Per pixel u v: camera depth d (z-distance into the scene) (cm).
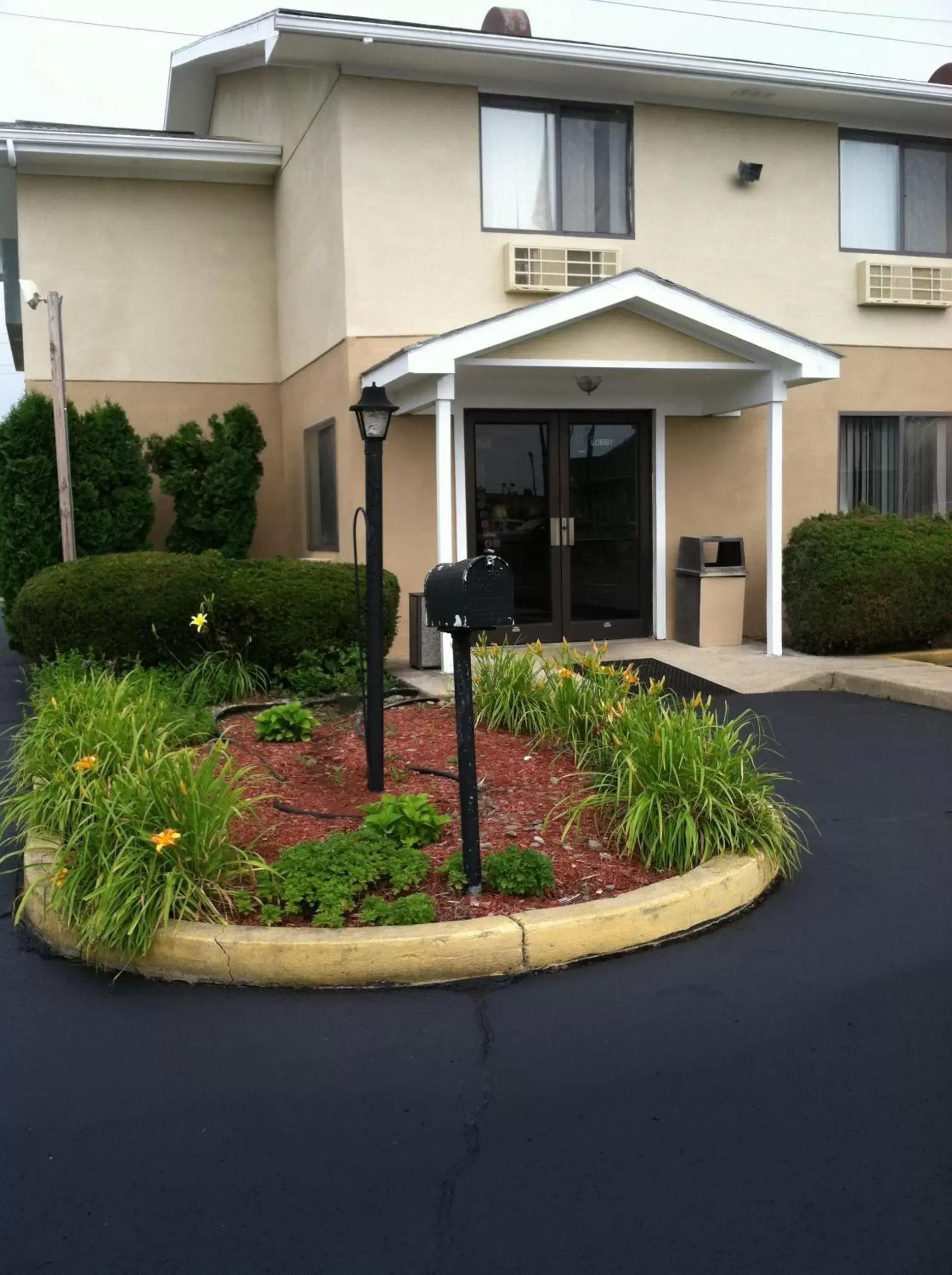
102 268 1237
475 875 451
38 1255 265
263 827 521
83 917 426
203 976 409
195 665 828
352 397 1031
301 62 1011
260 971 405
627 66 1036
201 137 1243
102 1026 378
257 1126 318
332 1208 282
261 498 1299
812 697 912
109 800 451
